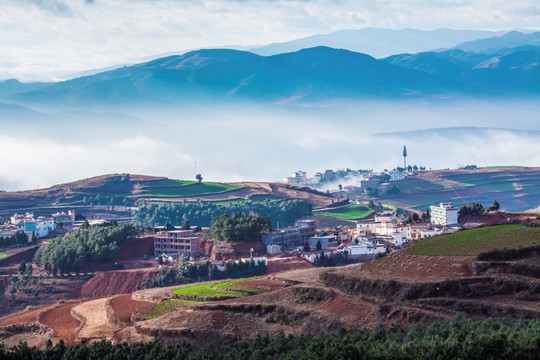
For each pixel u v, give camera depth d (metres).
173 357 170.00
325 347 160.00
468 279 198.62
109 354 174.00
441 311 191.50
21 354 179.75
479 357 148.25
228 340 199.25
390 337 175.62
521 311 180.88
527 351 147.88
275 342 180.62
